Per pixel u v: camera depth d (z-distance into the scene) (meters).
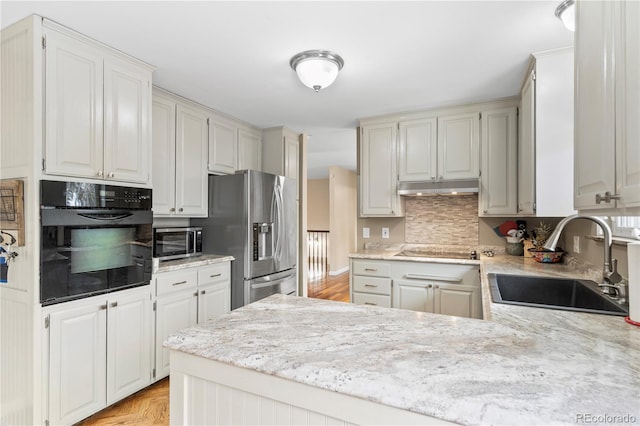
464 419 0.61
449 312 2.83
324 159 6.30
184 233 2.87
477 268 2.75
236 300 3.03
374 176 3.45
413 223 3.62
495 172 2.97
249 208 3.01
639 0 0.77
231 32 1.88
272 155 3.93
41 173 1.68
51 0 1.56
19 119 1.72
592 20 1.05
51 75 1.73
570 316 1.23
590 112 1.07
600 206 1.00
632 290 1.14
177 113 2.85
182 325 2.52
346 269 7.74
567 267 2.34
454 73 2.42
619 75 0.87
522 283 1.99
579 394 0.66
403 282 3.00
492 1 1.60
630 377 0.73
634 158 0.79
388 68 2.34
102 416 2.03
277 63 2.27
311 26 1.82
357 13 1.70
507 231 3.15
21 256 1.70
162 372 2.35
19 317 1.71
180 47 2.04
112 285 2.00
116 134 2.04
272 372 0.81
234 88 2.70
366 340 0.96
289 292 3.55
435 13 1.70
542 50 2.04
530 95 2.18
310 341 0.95
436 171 3.19
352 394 0.72
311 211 8.91
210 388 0.91
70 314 1.80
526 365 0.79
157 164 2.66
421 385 0.70
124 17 1.72
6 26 1.76
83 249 1.85
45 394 1.68
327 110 3.26
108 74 2.01
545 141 2.00
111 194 1.99
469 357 0.84
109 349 1.99
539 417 0.59
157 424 1.96
